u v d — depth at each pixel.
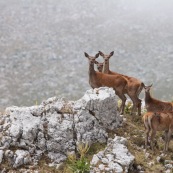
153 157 45.25
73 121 45.84
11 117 45.94
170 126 45.59
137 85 52.72
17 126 44.56
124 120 50.50
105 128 47.50
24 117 45.75
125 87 52.97
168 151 46.75
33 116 46.03
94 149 45.06
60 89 127.75
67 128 45.09
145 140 46.16
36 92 124.06
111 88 48.97
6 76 137.25
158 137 48.97
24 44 168.62
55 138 44.38
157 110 50.75
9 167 42.38
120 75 54.03
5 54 156.50
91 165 42.72
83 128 45.50
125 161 42.66
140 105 52.97
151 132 45.91
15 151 43.28
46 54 160.12
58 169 42.81
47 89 127.19
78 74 142.00
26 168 42.59
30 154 43.56
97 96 47.28
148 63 154.25
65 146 44.53
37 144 44.28
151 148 46.22
